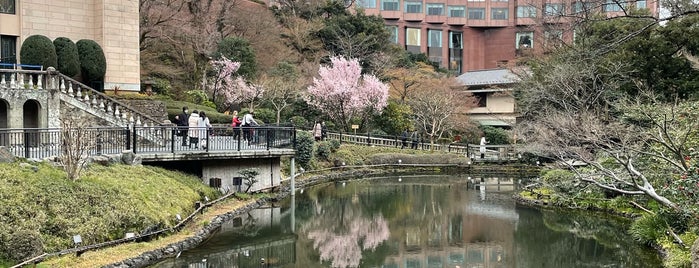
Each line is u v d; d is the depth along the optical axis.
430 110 38.88
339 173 30.98
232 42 36.19
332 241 15.23
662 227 13.97
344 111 38.16
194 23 37.28
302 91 37.88
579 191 19.91
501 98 46.66
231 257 12.80
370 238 15.72
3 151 12.54
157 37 34.12
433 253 14.09
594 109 24.19
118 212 12.15
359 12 50.22
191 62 37.53
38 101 19.77
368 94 38.19
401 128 40.06
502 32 68.19
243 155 18.94
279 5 50.44
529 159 35.22
